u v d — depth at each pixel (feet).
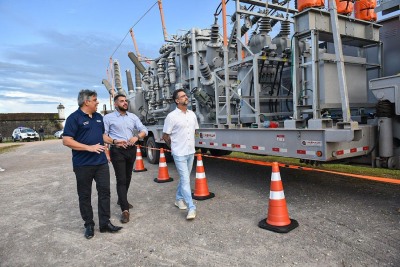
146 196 17.40
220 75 21.79
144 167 26.45
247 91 19.17
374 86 12.57
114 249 10.71
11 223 14.03
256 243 10.39
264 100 19.85
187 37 24.67
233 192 17.03
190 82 24.97
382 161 12.60
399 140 12.30
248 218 12.81
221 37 22.63
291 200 14.79
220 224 12.34
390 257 8.89
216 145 19.45
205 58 23.90
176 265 9.28
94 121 12.20
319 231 11.00
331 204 13.87
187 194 13.44
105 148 12.46
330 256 9.16
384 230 10.72
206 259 9.52
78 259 10.12
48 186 21.80
